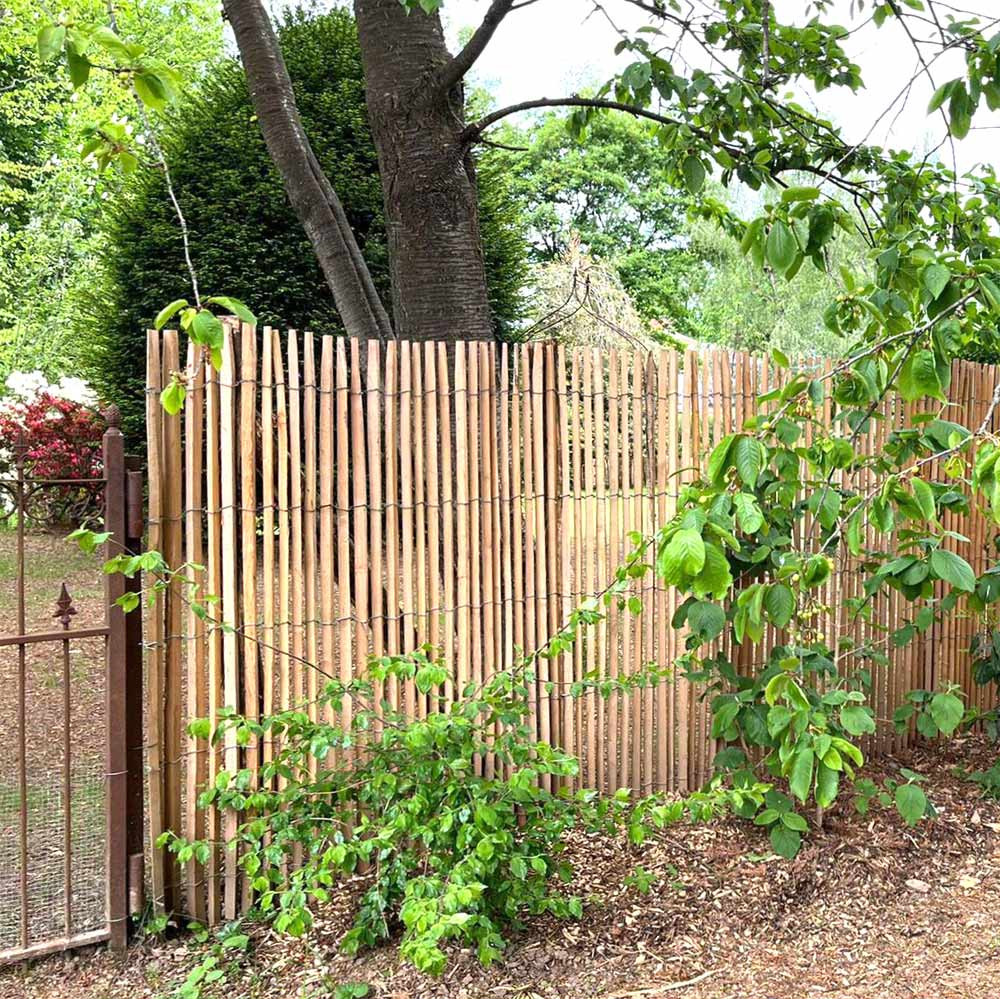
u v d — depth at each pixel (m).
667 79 3.82
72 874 3.23
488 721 2.94
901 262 2.28
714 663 3.57
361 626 3.24
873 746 4.61
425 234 4.25
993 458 1.77
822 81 4.52
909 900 3.16
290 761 2.93
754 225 2.09
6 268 13.49
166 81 1.96
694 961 2.76
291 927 2.40
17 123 14.04
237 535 3.04
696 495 2.06
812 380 2.21
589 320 9.54
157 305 7.77
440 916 2.28
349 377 3.26
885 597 4.59
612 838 3.47
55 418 5.11
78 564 5.90
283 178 4.38
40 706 4.82
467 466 3.47
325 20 8.52
